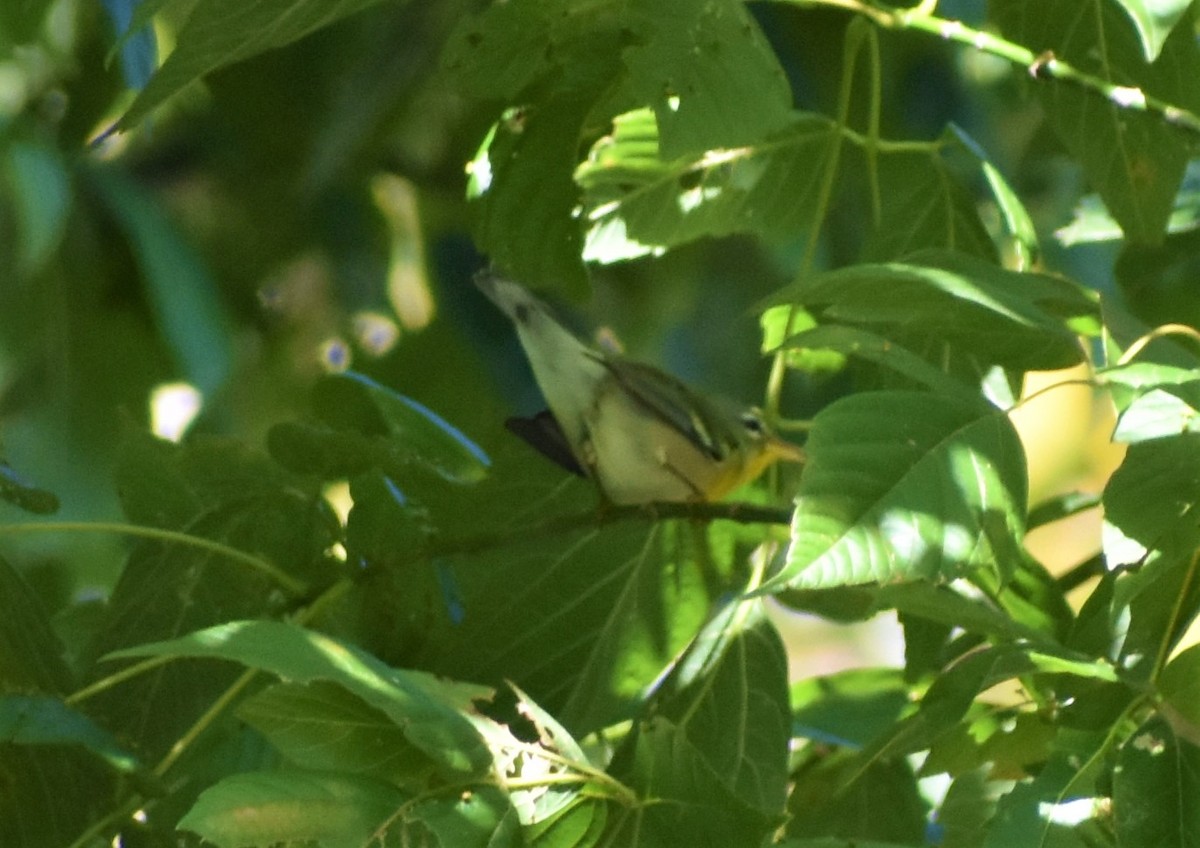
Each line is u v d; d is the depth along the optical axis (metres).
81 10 11.08
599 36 6.83
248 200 13.27
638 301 13.51
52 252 11.49
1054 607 6.84
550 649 7.48
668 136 5.90
